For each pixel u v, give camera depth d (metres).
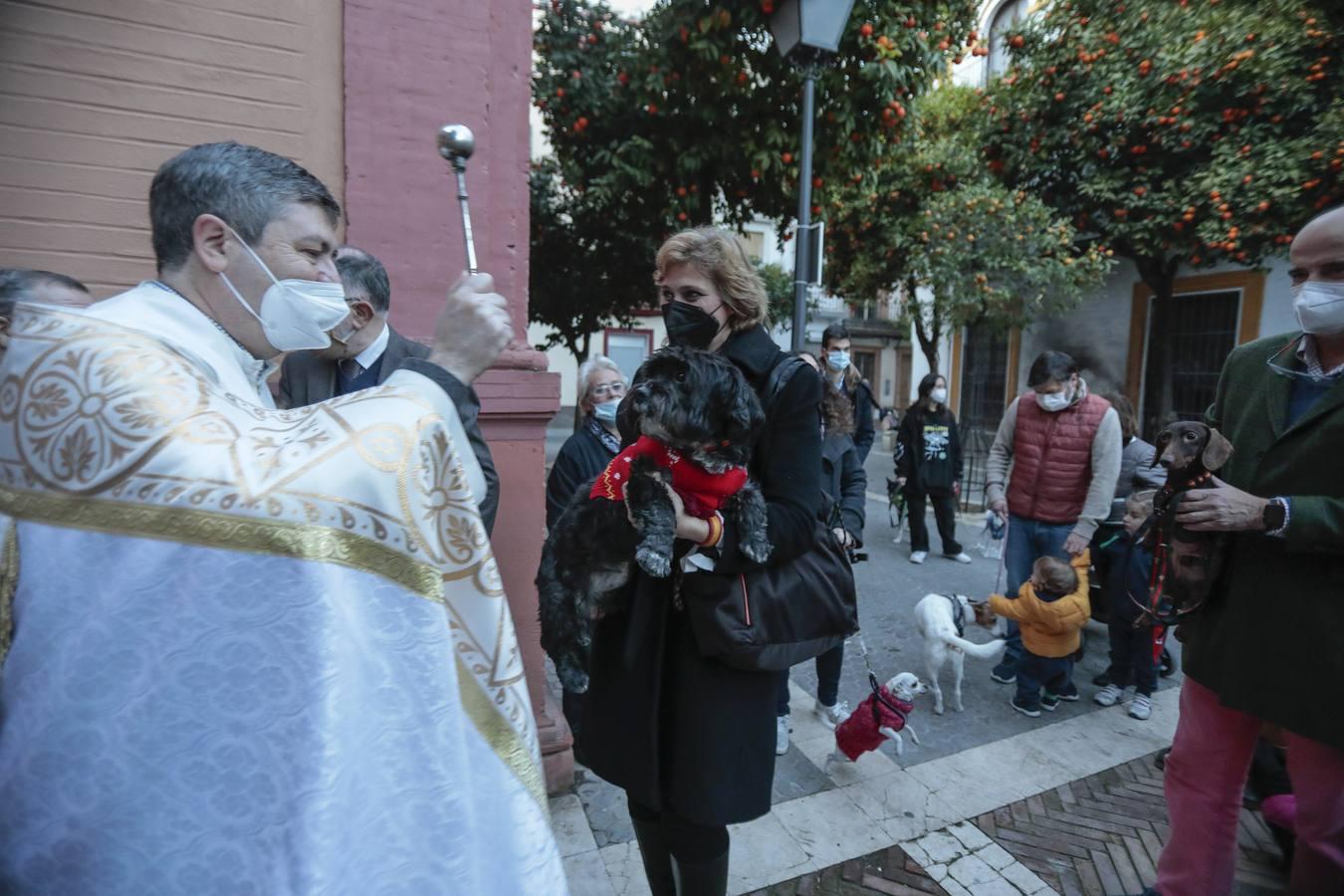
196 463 0.78
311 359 2.06
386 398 0.92
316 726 0.77
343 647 0.80
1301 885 1.81
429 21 2.42
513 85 2.58
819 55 4.18
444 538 0.94
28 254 2.02
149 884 0.74
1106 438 3.56
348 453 0.85
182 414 0.81
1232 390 1.99
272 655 0.77
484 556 0.96
